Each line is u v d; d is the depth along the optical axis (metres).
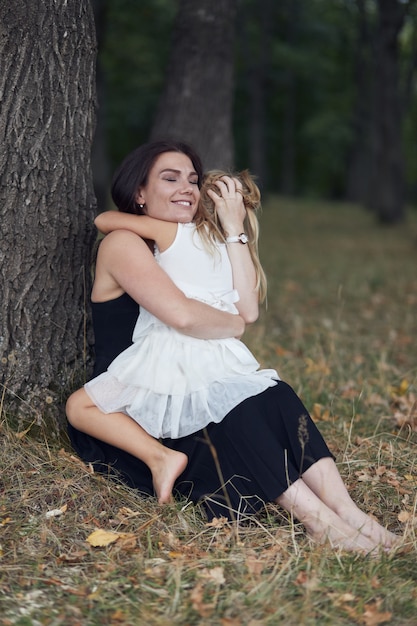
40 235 3.69
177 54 7.34
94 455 3.55
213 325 3.43
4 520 3.17
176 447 3.47
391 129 18.98
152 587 2.84
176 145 3.62
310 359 5.97
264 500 3.28
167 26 18.02
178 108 7.33
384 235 17.23
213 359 3.45
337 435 4.47
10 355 3.69
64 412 3.79
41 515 3.26
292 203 25.00
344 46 25.70
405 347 6.82
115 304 3.57
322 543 3.14
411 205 34.59
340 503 3.24
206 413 3.35
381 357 6.10
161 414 3.38
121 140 27.39
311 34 24.77
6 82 3.59
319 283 10.35
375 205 23.23
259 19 23.19
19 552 3.02
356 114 26.22
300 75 27.09
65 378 3.82
